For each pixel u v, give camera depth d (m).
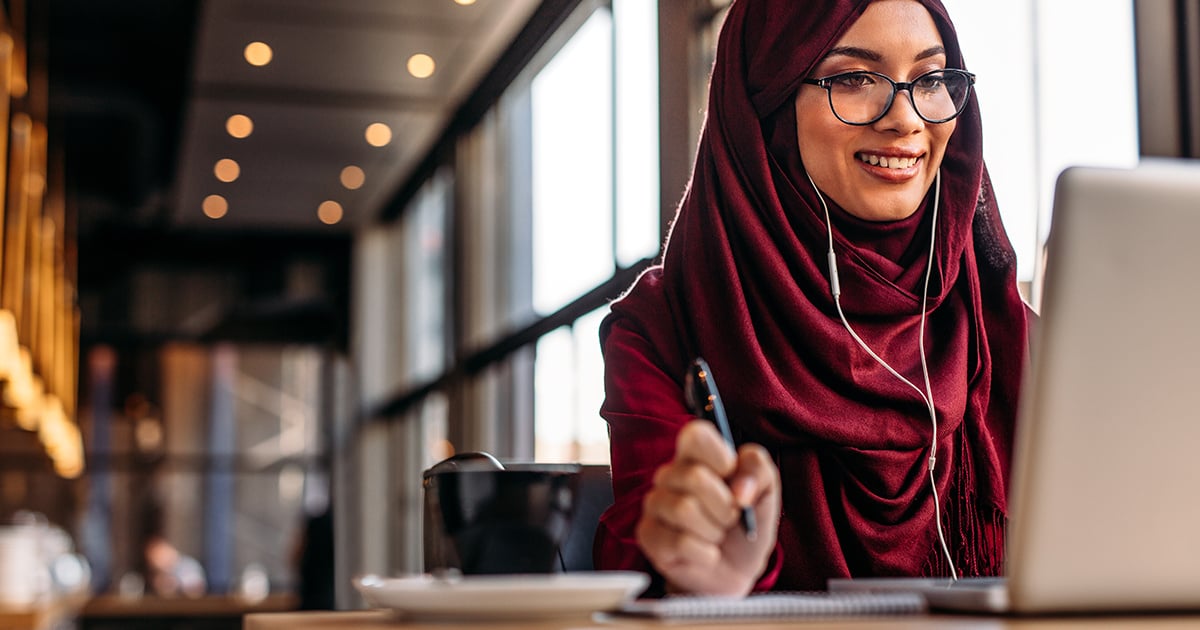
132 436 11.38
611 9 5.09
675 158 2.09
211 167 9.02
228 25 6.54
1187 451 0.85
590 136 5.62
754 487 1.00
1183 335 0.84
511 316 7.11
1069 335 0.82
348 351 11.09
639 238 4.80
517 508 0.99
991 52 2.03
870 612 0.94
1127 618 0.88
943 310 1.86
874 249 1.82
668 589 1.06
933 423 1.74
